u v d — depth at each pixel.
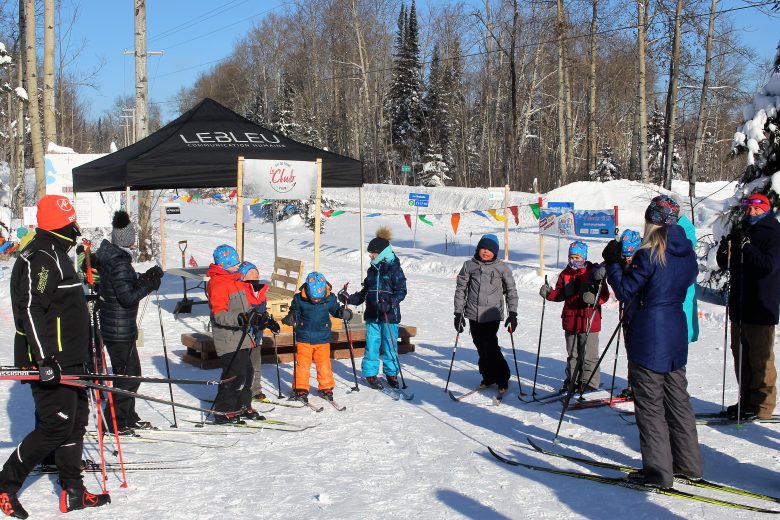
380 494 4.45
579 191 26.30
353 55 49.25
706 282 12.25
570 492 4.43
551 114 47.78
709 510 4.07
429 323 11.45
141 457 5.25
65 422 4.07
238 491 4.52
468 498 4.36
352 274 17.69
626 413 6.23
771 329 5.76
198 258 21.06
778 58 11.30
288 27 57.38
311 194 9.47
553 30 33.69
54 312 4.09
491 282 7.00
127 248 5.72
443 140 50.09
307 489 4.54
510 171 36.94
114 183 9.29
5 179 33.38
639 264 4.44
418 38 51.53
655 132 44.03
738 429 5.66
